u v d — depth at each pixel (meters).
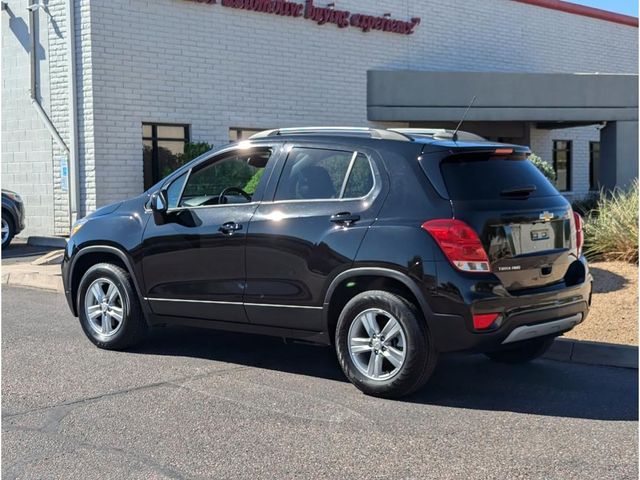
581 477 4.31
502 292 5.41
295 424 5.18
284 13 17.22
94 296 7.40
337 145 6.11
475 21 21.75
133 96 15.16
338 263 5.79
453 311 5.34
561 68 24.58
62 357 7.03
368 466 4.45
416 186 5.61
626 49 26.89
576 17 24.89
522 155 6.09
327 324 5.98
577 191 25.33
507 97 18.98
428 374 5.60
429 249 5.40
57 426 5.13
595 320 7.80
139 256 7.00
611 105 19.53
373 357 5.75
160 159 15.82
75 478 4.28
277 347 7.53
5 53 16.52
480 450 4.71
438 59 20.80
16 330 8.22
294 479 4.27
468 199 5.50
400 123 19.95
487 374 6.59
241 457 4.59
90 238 7.33
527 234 5.68
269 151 6.52
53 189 16.16
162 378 6.34
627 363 6.80
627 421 5.30
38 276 11.48
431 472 4.37
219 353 7.26
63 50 15.44
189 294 6.74
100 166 14.80
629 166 19.73
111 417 5.31
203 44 16.08
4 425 5.14
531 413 5.47
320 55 18.09
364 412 5.45
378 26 19.02
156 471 4.38
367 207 5.79
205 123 16.23
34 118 16.25
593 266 10.06
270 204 6.32
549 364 6.97
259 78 17.03
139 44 15.18
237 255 6.39
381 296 5.63
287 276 6.11
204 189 7.12
